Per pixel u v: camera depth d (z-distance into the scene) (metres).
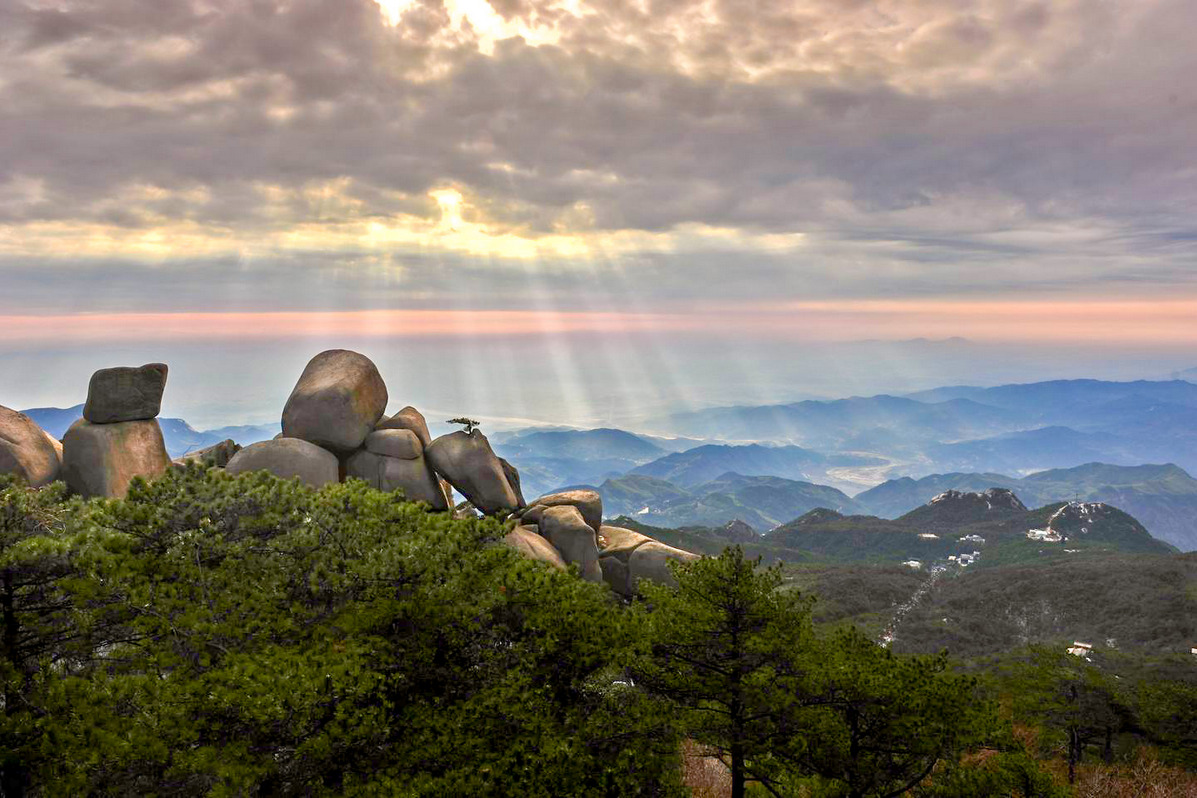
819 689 13.66
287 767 11.64
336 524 15.42
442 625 13.73
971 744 13.86
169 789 10.93
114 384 26.38
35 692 11.58
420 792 11.32
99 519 13.84
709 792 20.38
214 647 12.60
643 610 16.25
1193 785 25.98
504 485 31.31
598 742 13.87
